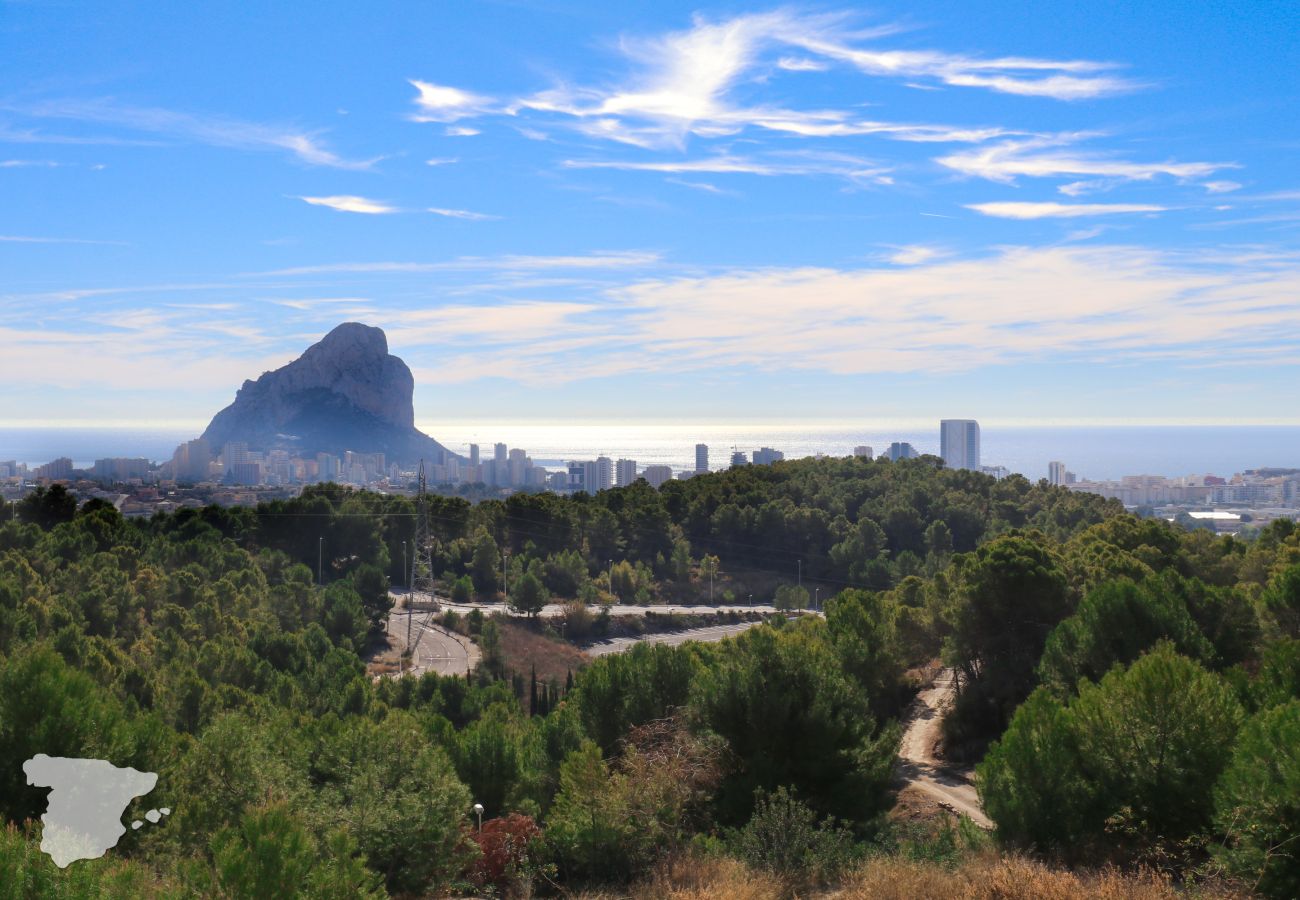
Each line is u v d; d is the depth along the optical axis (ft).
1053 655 103.19
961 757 123.54
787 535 338.75
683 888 54.08
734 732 73.10
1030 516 324.19
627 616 293.64
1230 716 56.44
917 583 188.55
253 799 51.37
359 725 62.03
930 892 48.70
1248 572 161.58
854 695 76.02
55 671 50.21
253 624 180.14
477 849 57.52
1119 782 57.67
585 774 62.64
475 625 258.16
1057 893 45.39
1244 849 46.83
